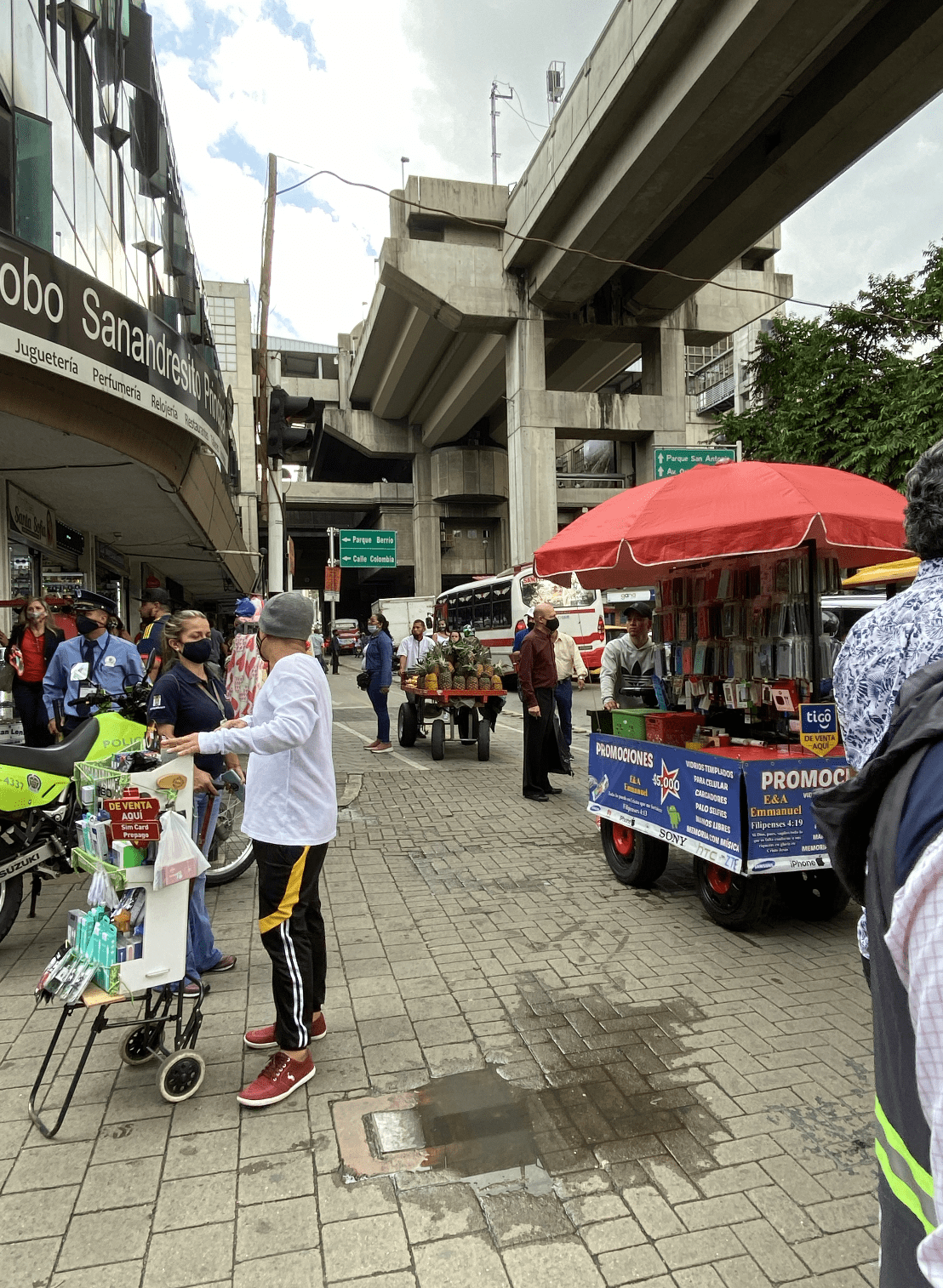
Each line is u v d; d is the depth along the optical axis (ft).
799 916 15.20
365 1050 10.30
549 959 13.14
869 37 63.31
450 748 37.70
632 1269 6.72
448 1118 8.85
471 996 11.79
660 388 107.04
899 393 51.34
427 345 130.82
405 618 120.78
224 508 53.78
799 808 13.06
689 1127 8.65
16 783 13.09
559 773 30.12
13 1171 8.01
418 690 33.86
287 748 9.04
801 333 65.36
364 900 16.08
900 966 3.14
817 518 12.02
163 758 9.36
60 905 15.78
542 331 100.22
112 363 27.55
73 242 28.48
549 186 82.53
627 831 17.01
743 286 110.11
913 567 21.56
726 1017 11.08
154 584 31.04
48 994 9.12
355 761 33.91
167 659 15.14
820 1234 7.10
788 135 72.74
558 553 15.70
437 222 101.19
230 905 15.70
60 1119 8.41
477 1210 7.44
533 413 100.17
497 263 98.63
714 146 69.51
